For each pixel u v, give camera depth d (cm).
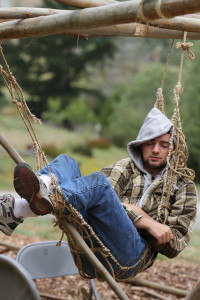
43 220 1296
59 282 862
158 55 4447
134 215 475
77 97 4047
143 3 347
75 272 621
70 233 423
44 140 2983
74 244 451
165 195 498
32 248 599
